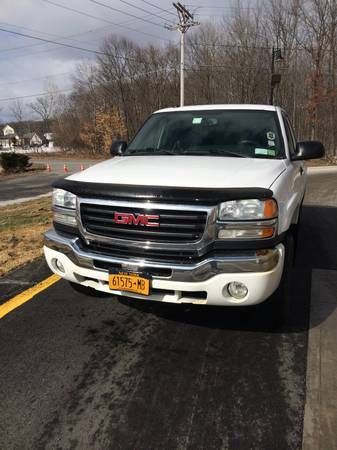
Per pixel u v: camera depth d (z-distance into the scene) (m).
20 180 23.91
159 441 2.52
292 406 2.80
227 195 2.99
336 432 2.58
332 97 37.19
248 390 2.96
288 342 3.59
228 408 2.79
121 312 4.14
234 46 43.75
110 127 57.28
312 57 37.97
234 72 44.09
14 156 30.84
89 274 3.39
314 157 4.41
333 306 4.27
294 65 41.19
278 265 3.18
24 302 4.34
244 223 3.01
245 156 4.22
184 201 3.01
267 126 4.60
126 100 58.72
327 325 3.88
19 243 6.64
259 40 42.44
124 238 3.20
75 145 68.00
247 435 2.56
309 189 13.94
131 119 59.03
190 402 2.85
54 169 34.56
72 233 3.49
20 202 13.94
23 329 3.79
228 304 3.16
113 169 3.69
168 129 4.82
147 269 3.15
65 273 3.59
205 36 46.31
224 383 3.04
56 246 3.56
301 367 3.23
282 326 3.75
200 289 3.09
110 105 59.31
